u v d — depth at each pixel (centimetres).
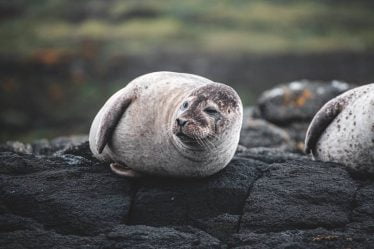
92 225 2117
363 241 1983
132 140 2269
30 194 2205
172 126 2098
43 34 10475
